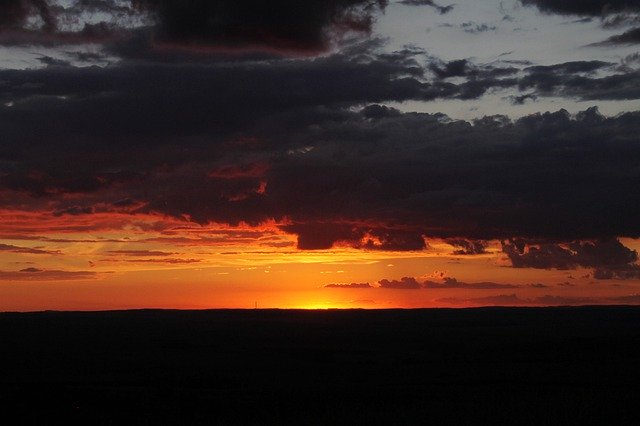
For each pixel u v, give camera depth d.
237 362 97.94
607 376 81.19
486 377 80.38
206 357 104.06
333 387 73.19
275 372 87.00
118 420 58.53
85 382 77.44
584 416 54.56
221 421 56.25
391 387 73.06
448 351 114.56
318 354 108.75
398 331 167.75
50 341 132.50
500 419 53.69
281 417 57.44
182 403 65.19
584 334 151.12
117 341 133.88
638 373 84.25
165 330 170.88
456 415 55.50
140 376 82.56
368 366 92.75
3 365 92.62
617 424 52.09
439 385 74.50
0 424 57.88
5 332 158.75
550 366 92.00
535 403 60.22
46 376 82.50
